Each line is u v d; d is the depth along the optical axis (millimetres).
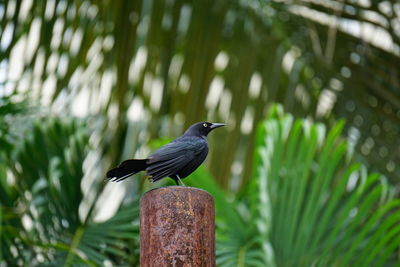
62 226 11883
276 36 14438
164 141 11172
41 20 13594
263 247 9906
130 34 13719
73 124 12703
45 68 13391
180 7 14000
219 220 10938
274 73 14336
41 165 12227
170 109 13766
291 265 10422
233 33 14305
